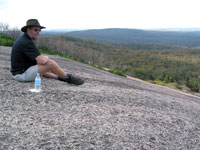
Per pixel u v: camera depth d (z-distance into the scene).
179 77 84.94
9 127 2.57
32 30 3.76
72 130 2.78
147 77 76.56
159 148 2.83
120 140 2.77
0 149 2.12
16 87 3.98
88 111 3.55
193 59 148.88
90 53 40.34
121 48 172.38
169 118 4.27
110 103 4.30
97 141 2.62
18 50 3.85
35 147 2.26
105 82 7.22
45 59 3.92
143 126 3.43
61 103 3.67
